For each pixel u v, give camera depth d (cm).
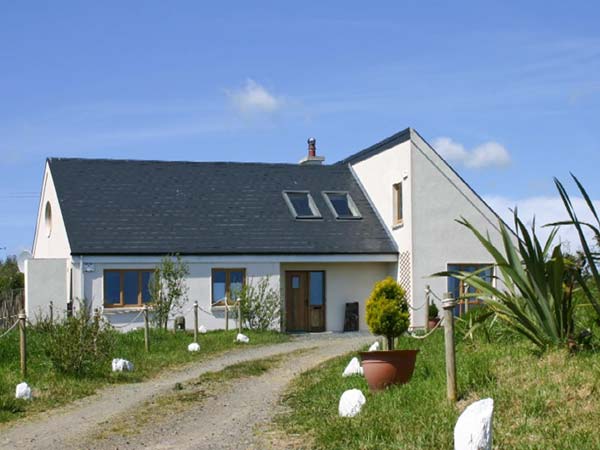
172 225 2931
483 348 1246
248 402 1313
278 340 2430
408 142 2922
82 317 1669
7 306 3066
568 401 882
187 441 1030
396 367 1139
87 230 2806
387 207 3105
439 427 882
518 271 1146
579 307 1273
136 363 1809
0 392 1405
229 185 3222
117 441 1051
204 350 2094
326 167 3447
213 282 2869
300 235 3019
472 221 2939
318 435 970
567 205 1050
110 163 3195
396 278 3023
